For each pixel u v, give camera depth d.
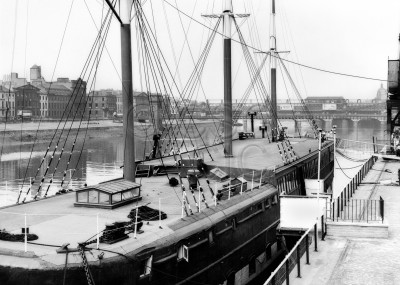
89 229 16.94
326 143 47.53
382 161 48.31
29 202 21.19
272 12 54.97
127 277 15.02
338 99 197.00
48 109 135.62
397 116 48.28
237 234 22.84
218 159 33.47
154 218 18.38
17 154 88.50
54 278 14.12
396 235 21.28
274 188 28.34
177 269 17.42
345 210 24.77
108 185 20.77
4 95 121.00
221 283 21.14
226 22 36.41
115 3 24.83
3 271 14.22
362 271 16.86
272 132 49.00
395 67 46.91
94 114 161.88
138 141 102.38
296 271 16.88
